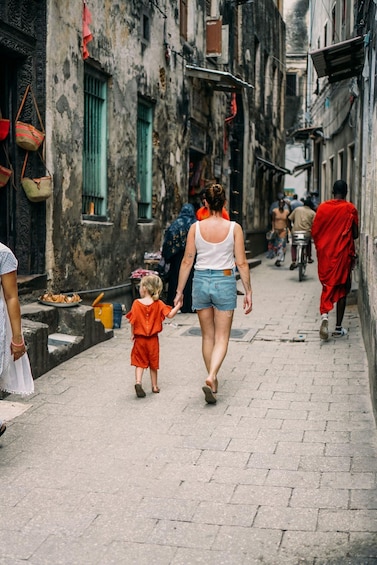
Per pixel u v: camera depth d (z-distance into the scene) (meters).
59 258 8.59
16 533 3.87
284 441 5.26
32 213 8.14
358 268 11.74
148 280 6.38
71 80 8.73
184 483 4.54
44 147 8.18
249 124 20.45
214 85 15.51
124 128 10.61
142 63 11.31
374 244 6.19
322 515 4.06
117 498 4.32
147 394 6.46
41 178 7.96
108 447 5.16
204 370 7.35
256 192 22.55
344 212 8.59
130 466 4.81
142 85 11.34
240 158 19.80
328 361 7.74
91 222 9.54
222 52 16.06
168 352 8.18
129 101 10.76
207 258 6.23
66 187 8.70
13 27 7.57
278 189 28.59
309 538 3.79
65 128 8.61
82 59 9.03
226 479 4.59
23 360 4.91
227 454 5.02
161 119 12.39
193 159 15.48
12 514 4.09
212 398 6.07
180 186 13.63
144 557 3.62
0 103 7.92
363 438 5.30
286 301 12.29
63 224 8.66
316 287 14.30
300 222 15.72
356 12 13.41
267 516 4.06
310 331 9.46
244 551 3.67
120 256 10.59
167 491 4.41
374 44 7.62
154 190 12.18
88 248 9.42
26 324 7.04
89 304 9.48
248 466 4.80
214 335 6.39
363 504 4.19
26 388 4.93
